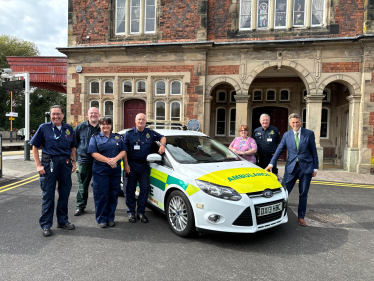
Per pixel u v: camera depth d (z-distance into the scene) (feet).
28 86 33.94
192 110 31.94
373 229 13.10
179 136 15.31
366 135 29.04
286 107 39.55
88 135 14.51
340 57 29.60
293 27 31.32
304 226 13.41
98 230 12.50
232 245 11.09
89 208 15.81
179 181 11.91
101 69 33.68
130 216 13.66
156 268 9.19
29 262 9.45
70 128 12.50
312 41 29.25
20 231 12.19
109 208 13.20
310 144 13.34
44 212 11.84
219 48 31.37
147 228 12.83
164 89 33.12
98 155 12.30
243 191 10.71
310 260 9.95
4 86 34.30
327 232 12.66
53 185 11.94
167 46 31.45
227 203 10.50
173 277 8.64
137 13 33.81
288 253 10.47
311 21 31.09
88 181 14.66
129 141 13.34
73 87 34.17
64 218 12.66
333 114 37.60
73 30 34.40
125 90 33.94
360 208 16.49
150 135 13.62
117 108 33.71
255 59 31.07
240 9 32.22
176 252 10.39
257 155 17.69
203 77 31.53
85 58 33.86
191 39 31.96
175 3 32.19
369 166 28.84
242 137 17.21
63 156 12.11
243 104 31.55
